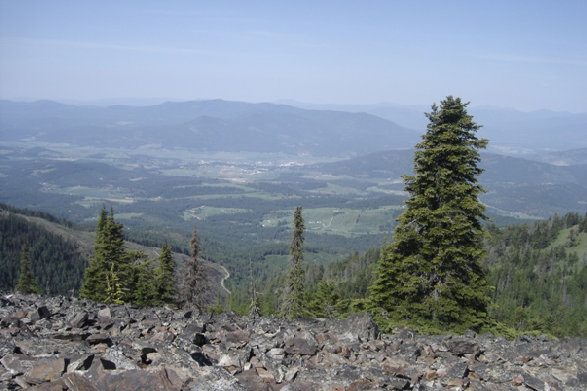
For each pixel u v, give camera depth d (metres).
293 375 9.04
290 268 41.22
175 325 12.80
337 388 8.46
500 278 113.56
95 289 43.88
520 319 75.94
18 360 7.66
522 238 139.00
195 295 42.84
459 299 22.38
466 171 22.06
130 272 42.84
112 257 44.00
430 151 22.45
